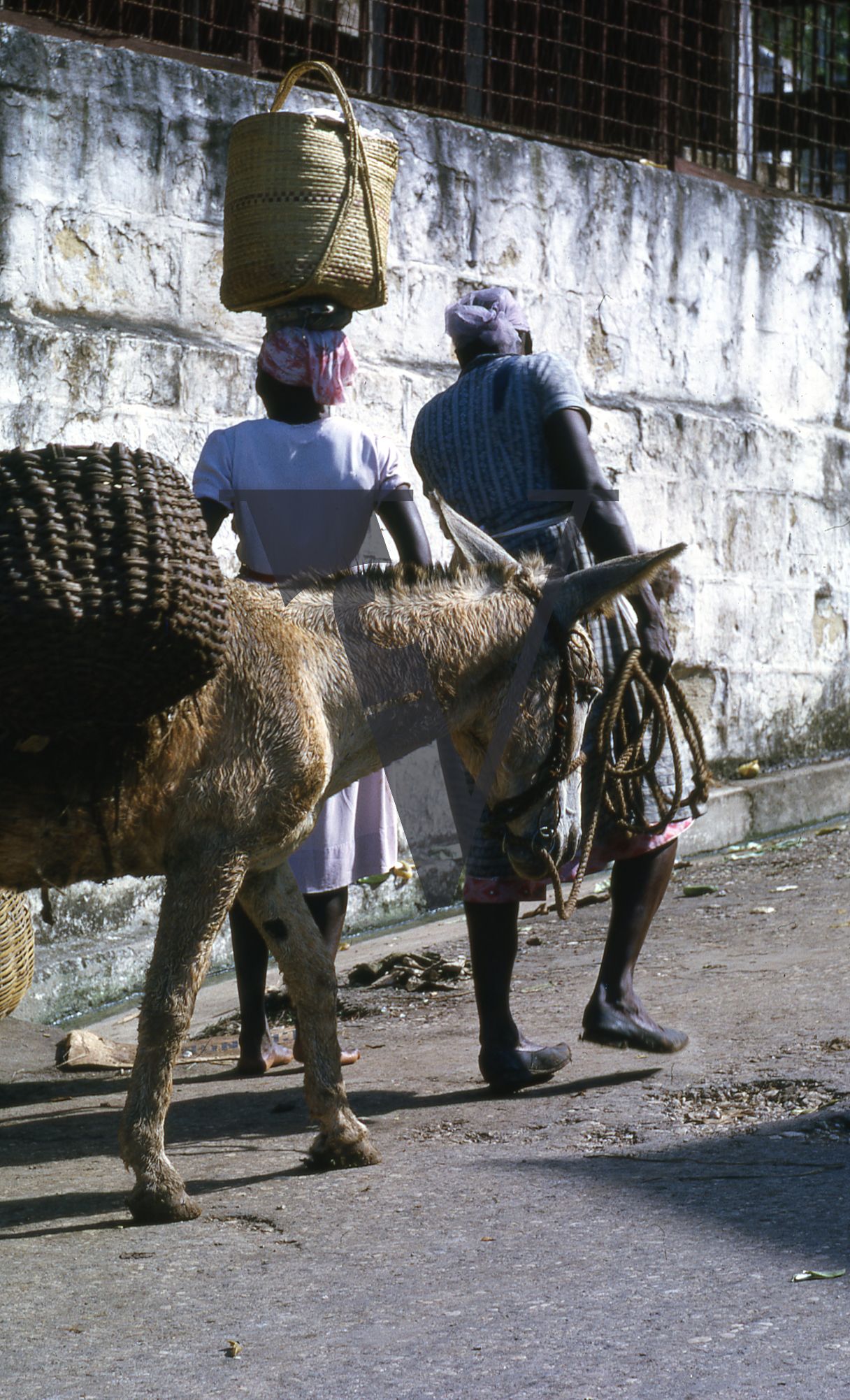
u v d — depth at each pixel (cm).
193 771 314
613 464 736
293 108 636
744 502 795
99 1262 285
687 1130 343
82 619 277
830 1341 229
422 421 408
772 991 458
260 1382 229
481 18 816
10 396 534
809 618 831
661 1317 242
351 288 421
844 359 870
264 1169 343
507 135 723
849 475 853
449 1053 437
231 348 607
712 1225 281
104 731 297
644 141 843
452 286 688
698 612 770
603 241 747
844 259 868
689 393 791
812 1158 315
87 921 555
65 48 564
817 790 800
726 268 805
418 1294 259
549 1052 394
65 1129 395
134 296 589
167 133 595
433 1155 342
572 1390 219
